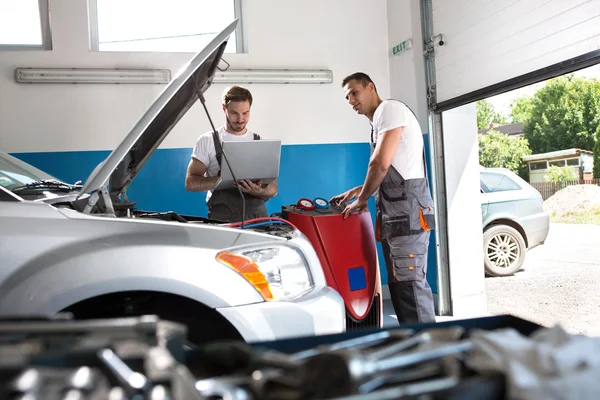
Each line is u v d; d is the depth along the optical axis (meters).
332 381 0.77
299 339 1.06
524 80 3.69
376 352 0.89
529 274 6.54
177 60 4.97
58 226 1.96
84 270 1.89
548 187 13.24
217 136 2.35
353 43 5.35
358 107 3.64
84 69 4.75
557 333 0.89
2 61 4.65
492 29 3.97
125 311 2.12
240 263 2.04
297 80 5.17
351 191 3.81
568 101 13.26
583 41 3.21
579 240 9.14
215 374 0.96
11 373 0.74
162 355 0.81
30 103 4.71
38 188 2.43
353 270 3.31
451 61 4.48
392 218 3.33
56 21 4.73
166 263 1.95
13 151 4.69
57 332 0.88
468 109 4.80
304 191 5.29
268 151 3.08
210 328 2.16
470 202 4.80
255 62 5.13
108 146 4.86
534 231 6.47
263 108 5.17
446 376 0.83
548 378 0.78
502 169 6.49
